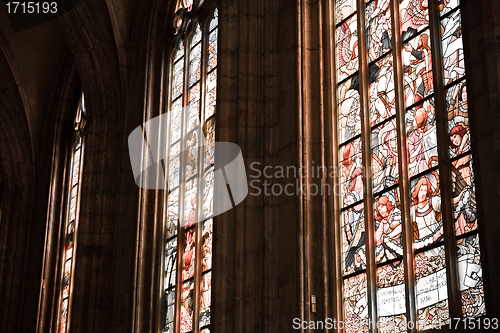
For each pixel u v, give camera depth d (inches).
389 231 495.8
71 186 886.4
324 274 513.3
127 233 709.9
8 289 864.3
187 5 772.6
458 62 483.8
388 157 514.0
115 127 778.8
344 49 576.7
